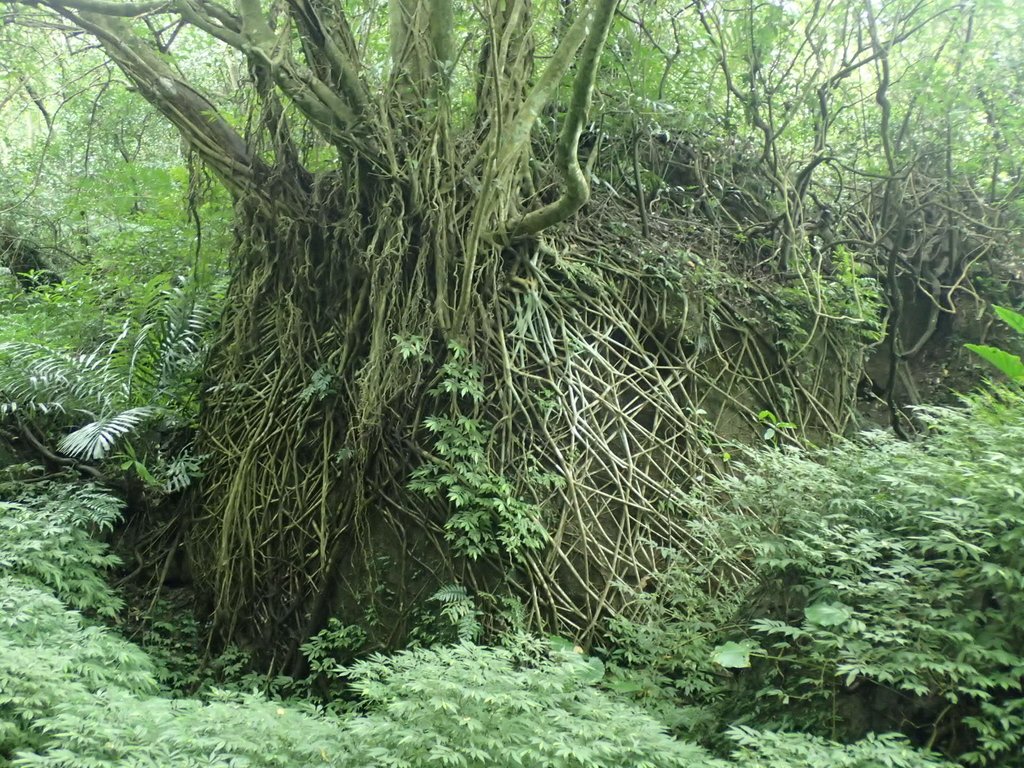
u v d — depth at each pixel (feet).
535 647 14.78
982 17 27.48
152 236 30.53
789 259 26.55
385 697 12.24
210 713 12.44
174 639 22.81
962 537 12.72
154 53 23.99
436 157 21.43
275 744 11.67
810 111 28.81
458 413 20.35
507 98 21.20
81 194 30.63
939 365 29.45
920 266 29.68
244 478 22.84
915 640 12.36
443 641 19.11
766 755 11.37
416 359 20.80
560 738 11.23
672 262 24.09
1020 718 11.10
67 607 20.99
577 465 20.71
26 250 38.58
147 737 12.13
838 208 29.22
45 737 12.44
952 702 11.75
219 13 22.09
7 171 38.01
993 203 29.60
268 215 24.06
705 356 23.54
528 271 21.94
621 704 13.55
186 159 25.90
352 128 22.00
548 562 19.75
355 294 22.72
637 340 22.80
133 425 24.99
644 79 25.30
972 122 28.84
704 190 27.20
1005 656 11.41
